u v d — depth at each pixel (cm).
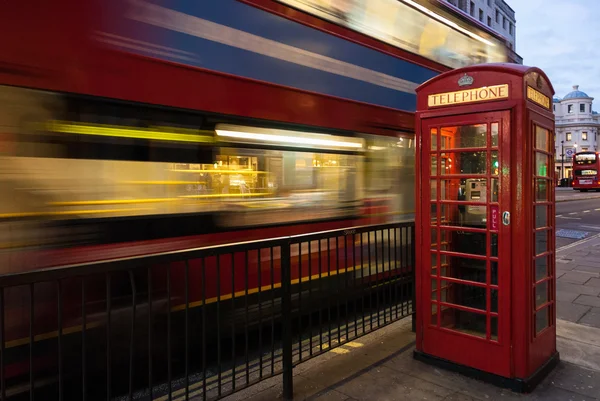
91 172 327
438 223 378
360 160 545
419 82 642
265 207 442
